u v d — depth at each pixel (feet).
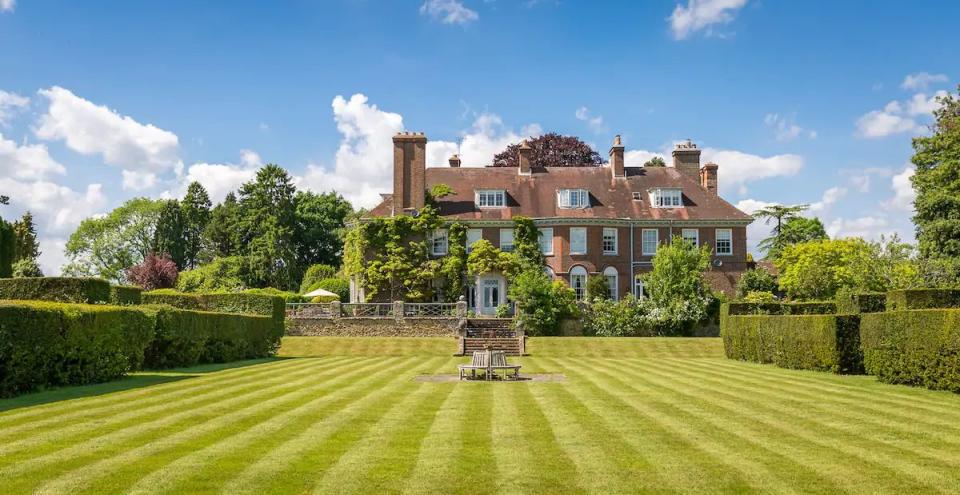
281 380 62.69
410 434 35.88
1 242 115.34
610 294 159.53
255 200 223.51
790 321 78.69
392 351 114.01
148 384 57.36
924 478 27.37
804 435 35.94
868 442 34.14
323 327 134.41
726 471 28.43
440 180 168.55
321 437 34.71
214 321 84.74
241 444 32.65
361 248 156.04
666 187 164.86
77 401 45.91
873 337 63.46
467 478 27.25
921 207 120.06
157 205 241.76
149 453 30.40
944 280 106.22
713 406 46.57
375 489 25.68
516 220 158.20
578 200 162.50
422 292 153.58
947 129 131.54
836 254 145.48
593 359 98.48
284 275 216.74
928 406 46.06
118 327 61.82
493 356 67.05
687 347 115.55
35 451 30.45
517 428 37.86
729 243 162.30
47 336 51.72
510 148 208.95
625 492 25.58
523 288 135.23
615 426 38.60
